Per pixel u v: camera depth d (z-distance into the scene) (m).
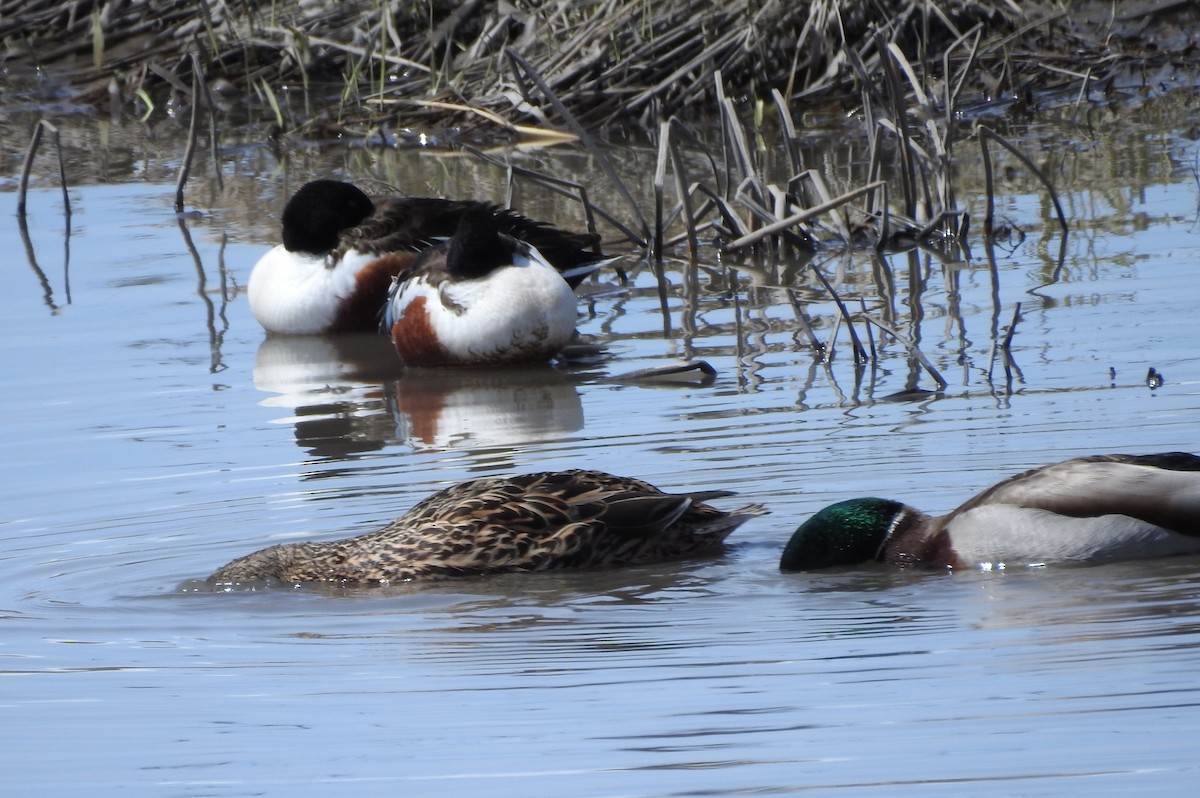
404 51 29.02
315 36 29.77
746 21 27.98
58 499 12.42
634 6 27.84
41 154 27.36
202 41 30.31
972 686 8.38
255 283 18.64
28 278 20.17
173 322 18.39
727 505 11.59
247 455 13.59
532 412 14.68
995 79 27.70
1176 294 16.67
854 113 27.09
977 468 11.90
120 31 31.03
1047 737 7.76
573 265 19.12
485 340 16.50
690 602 10.11
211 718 8.55
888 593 9.98
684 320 17.80
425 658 9.31
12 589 10.73
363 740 8.20
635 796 7.46
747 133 26.34
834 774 7.54
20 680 9.17
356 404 15.33
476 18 29.33
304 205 18.64
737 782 7.52
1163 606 9.28
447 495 11.36
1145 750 7.56
